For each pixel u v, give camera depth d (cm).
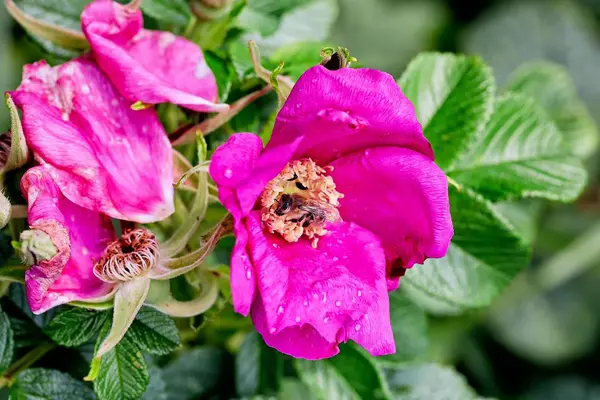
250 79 48
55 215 42
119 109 44
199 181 44
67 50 48
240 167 42
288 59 50
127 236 43
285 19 55
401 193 44
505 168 52
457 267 51
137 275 43
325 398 51
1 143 44
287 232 44
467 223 50
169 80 46
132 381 45
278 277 43
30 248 41
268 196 45
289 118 43
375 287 44
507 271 51
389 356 52
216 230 43
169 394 52
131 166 44
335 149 45
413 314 53
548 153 53
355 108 43
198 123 46
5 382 47
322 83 42
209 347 53
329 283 43
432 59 51
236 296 42
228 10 49
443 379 54
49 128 43
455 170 52
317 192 44
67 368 48
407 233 44
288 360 52
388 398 50
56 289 43
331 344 43
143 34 46
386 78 43
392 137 44
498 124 53
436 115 51
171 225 45
